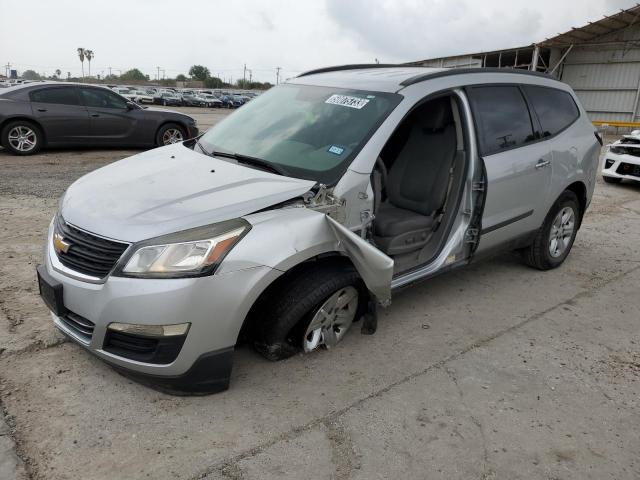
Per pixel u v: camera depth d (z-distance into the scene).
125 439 2.47
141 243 2.51
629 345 3.61
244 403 2.77
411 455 2.47
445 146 3.78
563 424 2.75
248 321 2.99
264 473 2.32
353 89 3.68
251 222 2.67
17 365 2.98
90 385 2.84
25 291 3.89
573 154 4.64
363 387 2.97
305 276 2.92
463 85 3.77
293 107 3.81
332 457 2.43
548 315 4.01
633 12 24.31
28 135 9.88
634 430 2.73
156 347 2.53
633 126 24.83
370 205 3.18
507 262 5.12
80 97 10.24
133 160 3.65
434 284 4.50
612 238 6.12
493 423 2.73
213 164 3.33
